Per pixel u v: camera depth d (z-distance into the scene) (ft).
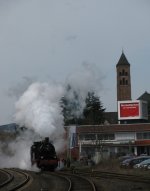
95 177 139.95
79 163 249.14
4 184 116.26
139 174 147.74
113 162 231.30
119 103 420.36
